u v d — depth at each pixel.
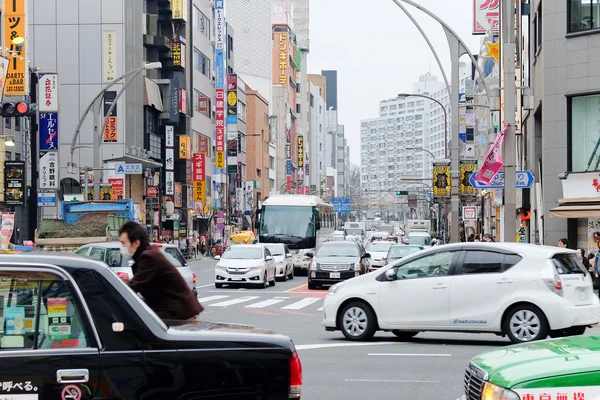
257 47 152.12
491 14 67.56
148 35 74.88
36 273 6.47
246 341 6.79
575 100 37.12
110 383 6.41
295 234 51.41
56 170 50.31
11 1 46.72
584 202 35.88
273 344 6.84
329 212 68.50
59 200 63.88
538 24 41.66
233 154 105.62
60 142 65.44
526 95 26.45
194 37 89.56
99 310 6.48
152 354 6.52
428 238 61.34
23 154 60.44
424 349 16.81
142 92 71.75
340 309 18.22
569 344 7.79
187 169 85.81
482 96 60.50
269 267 40.44
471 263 17.23
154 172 75.56
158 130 78.88
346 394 12.09
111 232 32.12
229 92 105.94
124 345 6.48
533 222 44.41
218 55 100.62
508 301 16.78
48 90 50.31
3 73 42.66
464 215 45.34
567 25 37.16
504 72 25.53
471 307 17.02
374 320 17.95
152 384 6.49
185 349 6.61
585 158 36.78
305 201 52.34
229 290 38.00
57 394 6.32
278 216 51.75
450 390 12.43
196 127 90.81
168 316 10.59
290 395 6.82
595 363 6.86
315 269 37.84
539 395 6.68
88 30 65.88
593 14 36.66
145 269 10.59
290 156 164.12
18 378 6.29
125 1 66.38
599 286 23.89
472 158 75.50
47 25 66.00
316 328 21.27
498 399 6.86
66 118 65.62
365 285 18.02
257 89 152.00
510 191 25.48
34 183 49.91
